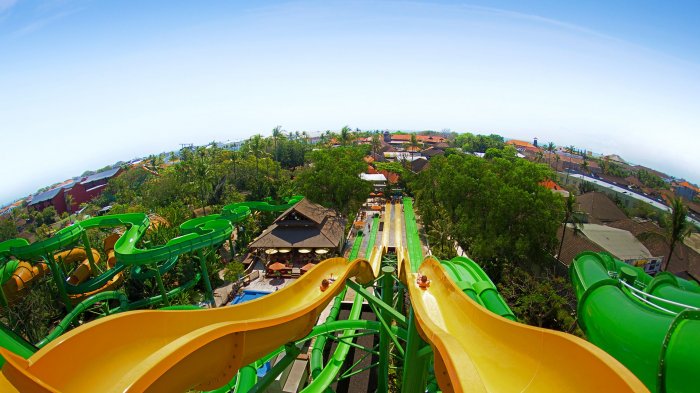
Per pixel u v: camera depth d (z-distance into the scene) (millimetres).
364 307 43000
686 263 56500
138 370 8992
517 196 49656
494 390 11859
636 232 67625
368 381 32656
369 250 62062
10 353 8711
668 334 13672
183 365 10625
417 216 86688
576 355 10023
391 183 117250
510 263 50750
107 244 54000
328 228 64688
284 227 62625
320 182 79000
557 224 50000
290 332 17156
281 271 54625
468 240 56969
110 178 157875
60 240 40875
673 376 13273
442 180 67188
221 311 16109
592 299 20875
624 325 17391
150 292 45812
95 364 10844
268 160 122188
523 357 11984
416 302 16703
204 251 49344
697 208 105375
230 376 13078
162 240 50656
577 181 143125
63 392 9797
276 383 28281
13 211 132375
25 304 36219
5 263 43688
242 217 63500
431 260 22625
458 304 16891
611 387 8562
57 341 10102
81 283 45719
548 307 38906
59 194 137875
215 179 98750
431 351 17234
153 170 168625
